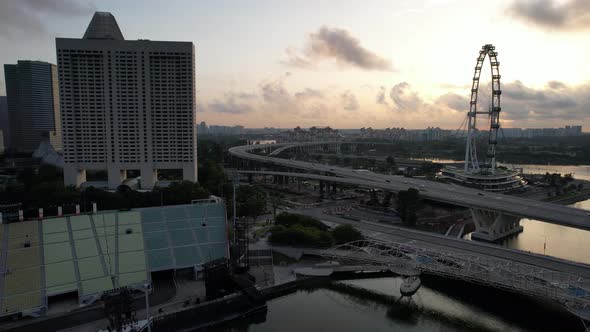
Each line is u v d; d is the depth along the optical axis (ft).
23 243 546.26
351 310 514.27
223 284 502.79
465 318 490.49
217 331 461.37
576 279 489.67
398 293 561.02
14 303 445.37
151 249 577.84
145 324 421.59
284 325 472.85
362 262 609.01
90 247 557.74
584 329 451.94
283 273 588.91
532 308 507.71
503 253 604.90
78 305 469.16
